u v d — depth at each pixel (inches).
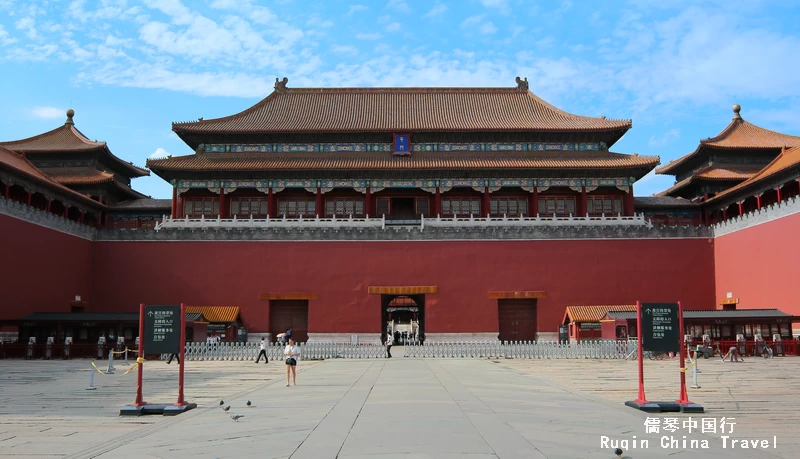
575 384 1218.0
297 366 1727.4
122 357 2041.1
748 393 1086.4
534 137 3004.4
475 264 2536.9
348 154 3014.3
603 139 3021.7
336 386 1164.5
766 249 2265.0
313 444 624.7
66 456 620.4
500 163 2844.5
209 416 830.5
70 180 2869.1
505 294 2503.7
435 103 3312.0
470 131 2960.1
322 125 3026.6
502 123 3051.2
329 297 2516.0
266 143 3024.1
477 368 1601.9
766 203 2613.2
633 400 960.3
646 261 2556.6
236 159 2940.5
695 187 3070.9
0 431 756.0
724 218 2837.1
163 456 598.9
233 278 2539.4
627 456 592.4
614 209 2938.0
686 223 3058.6
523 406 879.7
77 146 3043.8
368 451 586.6
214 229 2571.4
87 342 2134.6
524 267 2534.5
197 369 1652.3
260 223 2684.5
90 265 2586.1
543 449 595.8
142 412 878.4
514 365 1726.1
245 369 1648.6
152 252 2576.3
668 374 1440.7
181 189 2866.6
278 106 3282.5
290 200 2965.1
